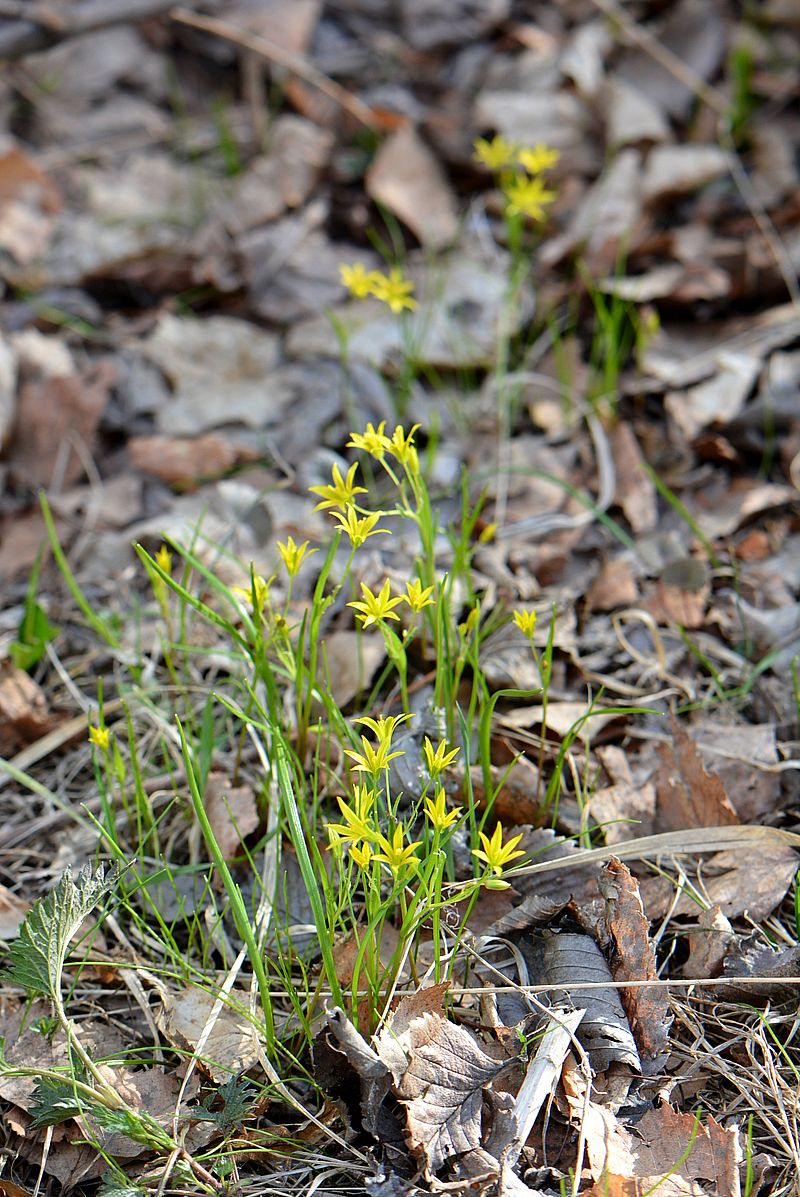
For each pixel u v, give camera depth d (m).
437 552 2.87
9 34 3.70
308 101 4.21
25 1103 1.86
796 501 3.04
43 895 2.28
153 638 2.80
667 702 2.58
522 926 2.04
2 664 2.61
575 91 4.20
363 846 1.69
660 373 3.39
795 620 2.70
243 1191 1.77
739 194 3.90
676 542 2.92
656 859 2.24
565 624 2.70
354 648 2.58
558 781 2.19
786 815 2.32
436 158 4.07
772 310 3.54
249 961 2.12
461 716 2.06
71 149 4.20
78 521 3.16
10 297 3.75
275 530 2.97
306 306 3.67
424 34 4.45
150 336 3.64
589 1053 1.87
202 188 4.04
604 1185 1.65
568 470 3.20
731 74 4.25
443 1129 1.73
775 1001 1.99
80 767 2.56
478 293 3.67
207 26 4.12
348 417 3.29
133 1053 2.00
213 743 2.43
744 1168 1.76
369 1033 1.88
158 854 2.25
